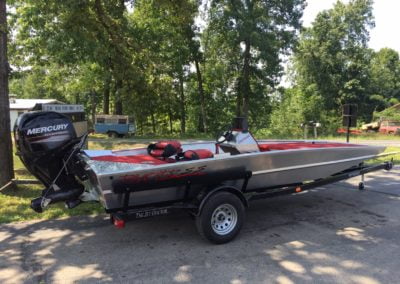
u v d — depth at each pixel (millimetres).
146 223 5922
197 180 4984
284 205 6941
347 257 4543
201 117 40719
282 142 7770
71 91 36500
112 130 30219
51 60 20266
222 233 4996
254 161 5398
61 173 5004
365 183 8852
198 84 39750
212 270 4230
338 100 49469
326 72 49062
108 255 4691
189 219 6094
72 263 4465
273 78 36125
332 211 6531
